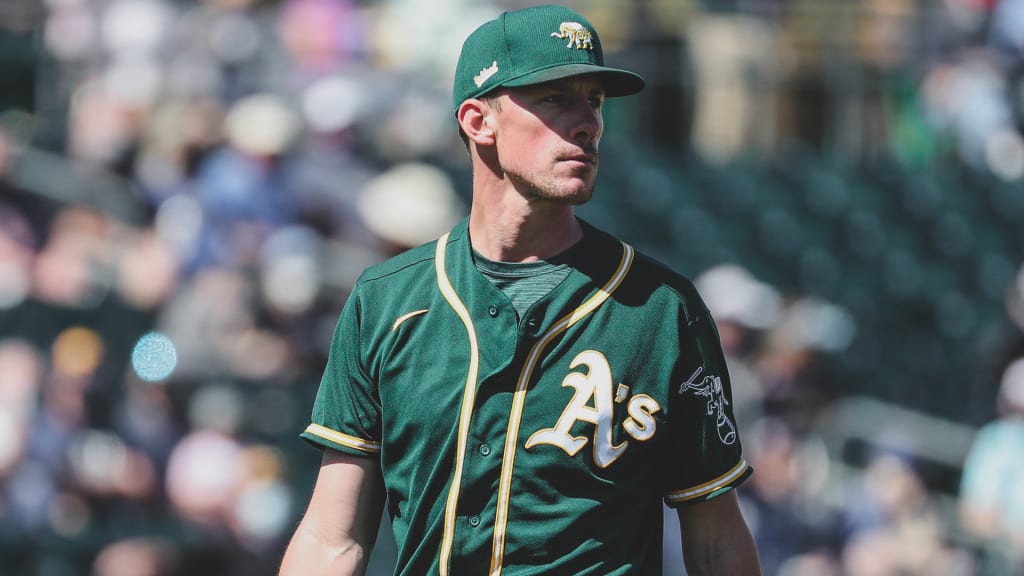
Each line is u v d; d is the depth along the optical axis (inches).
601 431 398.0
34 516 936.9
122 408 986.1
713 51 1512.1
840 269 1552.7
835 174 1614.2
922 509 1135.0
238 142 1112.2
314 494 431.5
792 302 1205.7
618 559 401.4
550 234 411.5
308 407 1026.1
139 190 1157.1
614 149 1503.4
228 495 960.9
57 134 1250.0
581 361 400.2
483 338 403.9
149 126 1197.7
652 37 1454.2
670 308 405.7
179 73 1222.9
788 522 1060.5
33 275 1067.9
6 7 1282.0
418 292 414.0
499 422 399.5
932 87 1664.6
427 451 406.0
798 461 1095.6
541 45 397.1
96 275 1080.2
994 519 1098.1
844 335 1296.8
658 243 1434.5
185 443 980.6
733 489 419.2
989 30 1674.5
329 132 1169.4
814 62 1579.7
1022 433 1103.6
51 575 932.6
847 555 1088.2
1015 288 1301.7
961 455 1192.8
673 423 407.5
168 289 1061.8
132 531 949.2
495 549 399.5
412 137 1223.5
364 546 429.4
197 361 1000.9
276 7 1278.3
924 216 1644.9
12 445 947.3
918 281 1610.5
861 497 1108.5
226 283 1034.7
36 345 1042.7
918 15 1635.1
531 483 398.3
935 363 1552.7
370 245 1102.4
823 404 1141.1
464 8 1305.4
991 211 1711.4
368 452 422.9
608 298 405.4
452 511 402.3
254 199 1092.5
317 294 1050.1
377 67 1289.4
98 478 954.7
